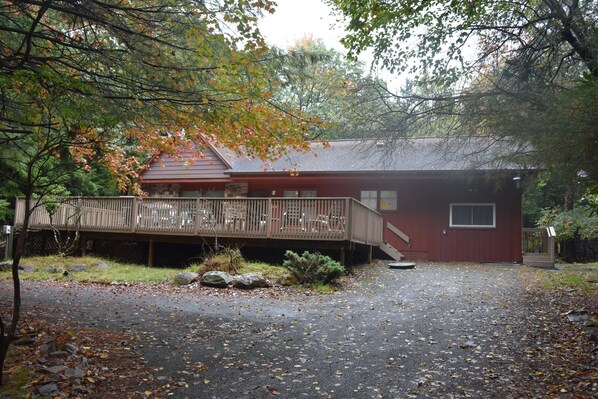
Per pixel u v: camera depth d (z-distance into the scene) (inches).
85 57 243.3
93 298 366.0
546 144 216.5
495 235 653.3
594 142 201.6
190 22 227.1
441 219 677.3
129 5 232.8
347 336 263.3
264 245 507.2
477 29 301.9
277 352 232.8
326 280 430.3
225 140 300.2
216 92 259.9
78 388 175.2
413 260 669.3
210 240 531.2
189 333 263.9
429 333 269.4
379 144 340.5
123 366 204.1
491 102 257.1
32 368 188.5
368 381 194.9
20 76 179.6
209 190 781.9
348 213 474.9
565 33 271.7
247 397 176.7
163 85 246.8
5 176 172.1
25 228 170.7
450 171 552.4
